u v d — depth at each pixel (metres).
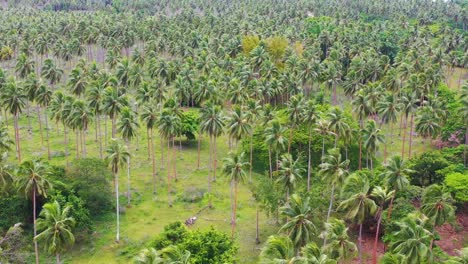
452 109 131.12
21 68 143.25
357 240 85.00
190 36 192.38
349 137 103.81
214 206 98.00
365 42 186.75
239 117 101.12
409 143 130.38
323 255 55.28
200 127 106.38
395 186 79.31
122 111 99.50
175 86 131.50
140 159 120.69
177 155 123.88
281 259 53.66
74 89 124.12
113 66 165.75
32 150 123.31
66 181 90.31
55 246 66.38
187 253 59.50
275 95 143.00
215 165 114.62
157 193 103.50
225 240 71.00
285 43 174.00
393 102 113.94
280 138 97.62
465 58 172.62
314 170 106.94
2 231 81.12
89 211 89.06
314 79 147.00
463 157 111.25
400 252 62.84
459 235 88.06
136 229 89.06
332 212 82.81
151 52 172.00
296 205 67.31
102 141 131.88
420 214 67.94
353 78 142.38
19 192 76.19
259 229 88.62
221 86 139.25
